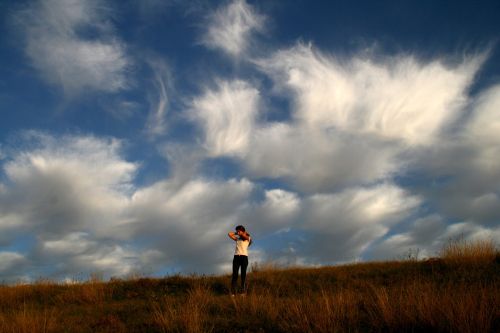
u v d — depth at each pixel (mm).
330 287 12109
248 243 12406
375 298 9047
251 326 8156
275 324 8164
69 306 12172
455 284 10898
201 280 15078
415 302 7676
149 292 13531
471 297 7367
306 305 8734
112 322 9055
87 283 14414
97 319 9625
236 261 12164
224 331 7980
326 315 7656
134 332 8320
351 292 9969
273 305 9375
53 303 12922
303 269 16516
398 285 11266
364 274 14273
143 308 10812
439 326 6852
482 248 14211
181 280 14984
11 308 12195
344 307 8383
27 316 9102
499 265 13016
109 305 11789
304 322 7695
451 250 14516
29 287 14977
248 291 12812
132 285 14625
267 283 13969
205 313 9469
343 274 14391
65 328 8930
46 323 9008
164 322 8312
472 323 6492
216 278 15516
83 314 10688
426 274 13156
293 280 14078
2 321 9109
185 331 7973
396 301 8062
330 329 7250
